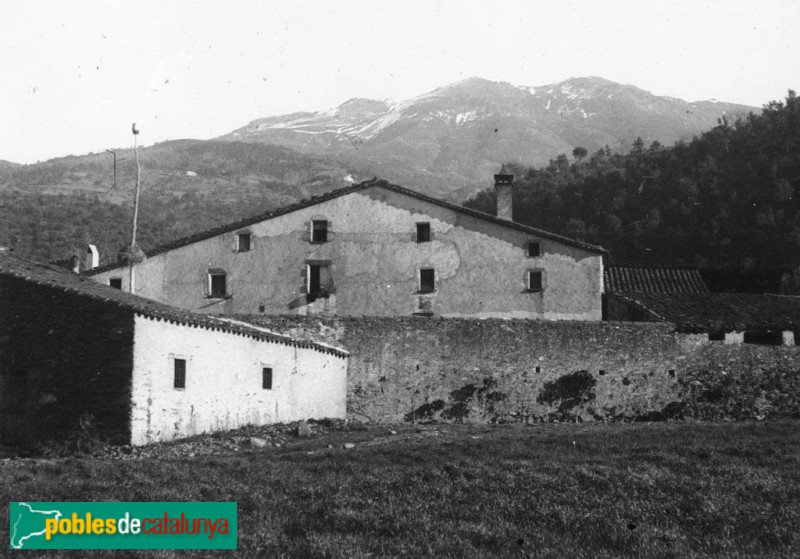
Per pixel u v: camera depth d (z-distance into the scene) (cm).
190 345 2359
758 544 1387
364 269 4053
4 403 2198
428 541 1335
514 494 1634
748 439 2228
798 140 6456
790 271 5188
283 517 1443
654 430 2475
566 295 3941
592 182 7119
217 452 2152
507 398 3144
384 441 2408
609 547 1356
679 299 3778
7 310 2239
